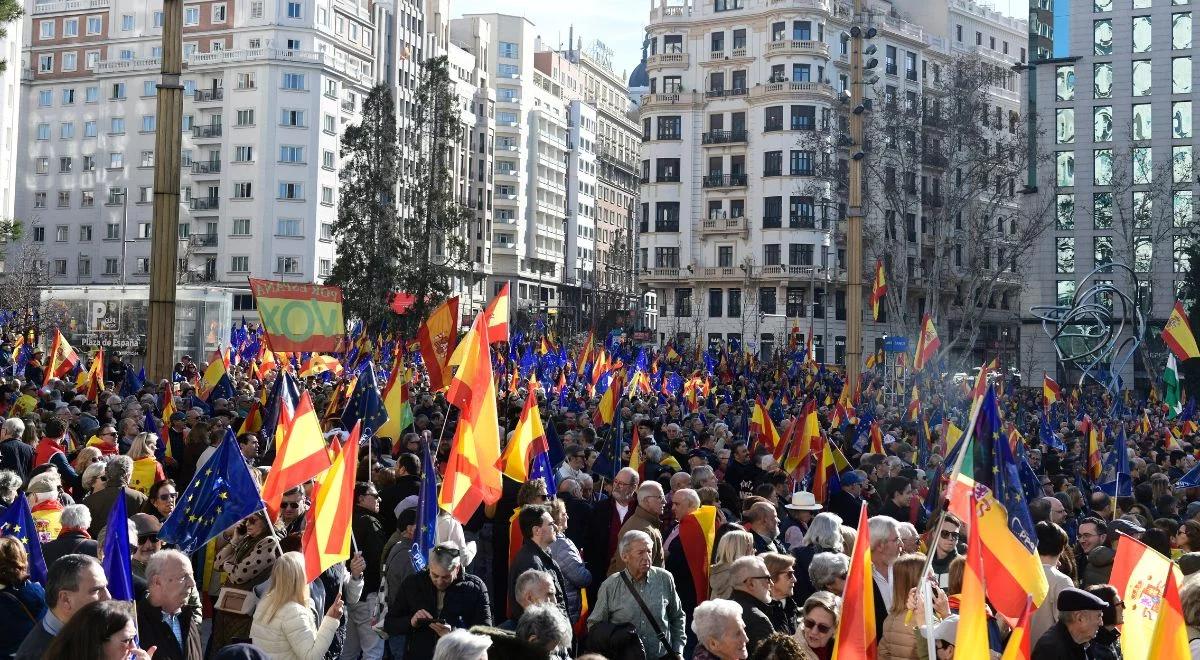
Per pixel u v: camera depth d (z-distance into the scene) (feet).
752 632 28.99
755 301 342.85
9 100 239.71
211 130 329.72
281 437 42.98
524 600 28.68
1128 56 283.79
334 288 72.18
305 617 27.78
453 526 34.83
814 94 338.34
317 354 110.11
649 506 36.45
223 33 332.19
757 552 37.27
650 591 30.99
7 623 24.49
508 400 80.02
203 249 328.70
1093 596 25.35
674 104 353.10
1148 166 281.95
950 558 33.45
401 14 373.20
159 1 344.28
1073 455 78.69
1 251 81.56
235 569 30.86
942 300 331.16
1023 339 288.30
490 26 451.94
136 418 58.18
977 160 209.15
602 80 549.54
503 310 51.93
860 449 77.46
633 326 390.63
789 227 338.54
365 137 239.91
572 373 123.03
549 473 43.01
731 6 350.02
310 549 30.07
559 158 480.64
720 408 106.42
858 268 107.45
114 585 24.54
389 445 56.85
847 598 22.52
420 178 249.55
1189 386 224.94
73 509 31.27
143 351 171.32
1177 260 267.59
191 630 27.96
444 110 252.42
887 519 32.04
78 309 190.19
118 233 343.67
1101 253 280.72
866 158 211.82
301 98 328.49
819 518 36.01
